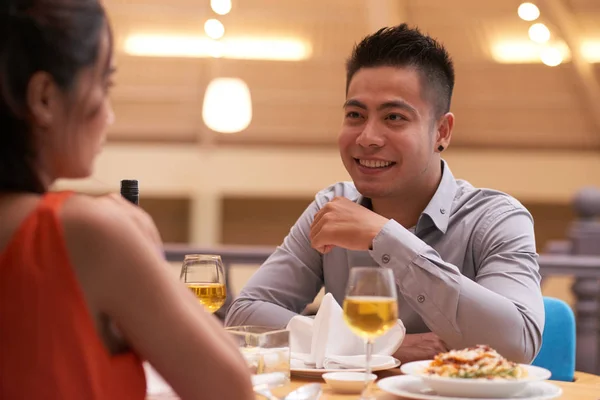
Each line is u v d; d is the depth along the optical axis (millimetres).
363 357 1587
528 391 1358
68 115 1012
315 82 13891
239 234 15672
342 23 13016
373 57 1925
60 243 948
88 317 950
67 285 943
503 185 14148
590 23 12469
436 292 1649
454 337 1651
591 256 5734
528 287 1801
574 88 13523
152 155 13969
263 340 1296
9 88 977
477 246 1992
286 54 13484
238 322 1990
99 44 1029
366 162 1938
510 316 1646
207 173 14102
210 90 7883
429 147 1959
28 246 946
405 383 1417
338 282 2139
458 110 14148
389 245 1683
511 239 1927
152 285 978
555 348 2082
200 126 14016
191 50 13258
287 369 1314
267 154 14164
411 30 1941
